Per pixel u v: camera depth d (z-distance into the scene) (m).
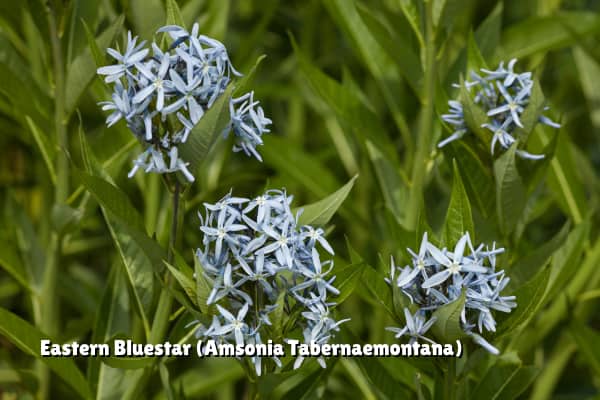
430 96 0.78
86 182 0.65
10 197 0.86
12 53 0.80
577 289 0.85
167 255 0.67
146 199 0.88
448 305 0.63
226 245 0.63
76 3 0.77
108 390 0.76
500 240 0.74
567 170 0.85
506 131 0.72
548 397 0.89
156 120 0.63
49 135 0.79
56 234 0.80
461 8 0.77
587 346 0.81
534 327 0.83
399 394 0.73
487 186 0.74
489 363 0.75
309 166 0.92
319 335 0.65
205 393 0.87
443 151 0.74
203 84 0.63
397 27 0.85
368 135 0.81
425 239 0.64
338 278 0.66
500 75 0.72
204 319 0.65
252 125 0.65
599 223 0.90
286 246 0.63
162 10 0.72
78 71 0.75
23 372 0.81
